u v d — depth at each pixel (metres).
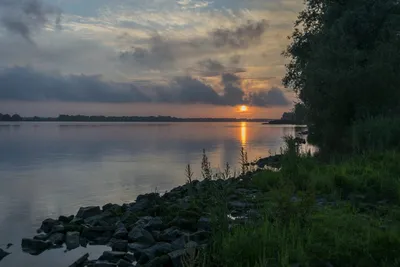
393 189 11.16
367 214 9.05
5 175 31.44
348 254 6.39
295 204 8.35
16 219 15.06
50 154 55.03
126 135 133.38
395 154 15.56
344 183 11.99
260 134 133.00
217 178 12.55
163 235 9.69
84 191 22.78
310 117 26.31
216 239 7.36
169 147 67.00
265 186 13.51
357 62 24.78
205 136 117.19
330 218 7.96
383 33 26.34
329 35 27.98
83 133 158.50
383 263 6.05
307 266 6.10
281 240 6.73
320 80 24.34
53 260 9.79
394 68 24.16
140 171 32.91
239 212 9.80
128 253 9.47
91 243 10.99
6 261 9.75
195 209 11.11
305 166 14.97
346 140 22.27
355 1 28.97
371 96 23.27
